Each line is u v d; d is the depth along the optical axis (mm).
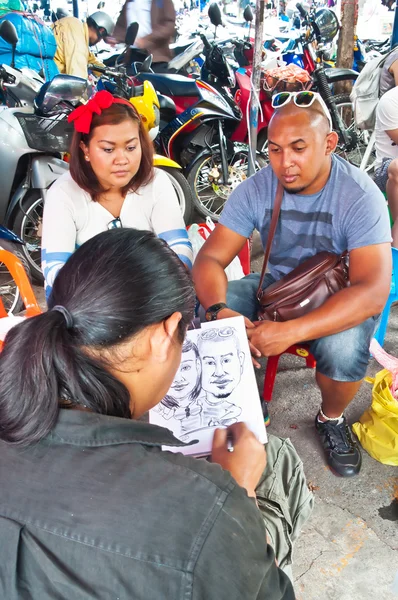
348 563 1637
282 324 1708
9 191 3035
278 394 2383
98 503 634
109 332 692
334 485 1915
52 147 2973
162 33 4793
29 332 680
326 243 1890
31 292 1982
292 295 1799
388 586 1566
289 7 9195
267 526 1044
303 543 1704
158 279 725
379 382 2053
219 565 611
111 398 708
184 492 644
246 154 4062
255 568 650
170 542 606
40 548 625
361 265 1760
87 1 8062
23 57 4598
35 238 3348
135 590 597
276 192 1872
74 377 674
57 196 1973
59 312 705
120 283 702
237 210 1962
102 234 772
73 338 693
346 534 1732
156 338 740
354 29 5168
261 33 2615
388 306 2256
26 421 658
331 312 1701
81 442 681
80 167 1919
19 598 636
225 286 1922
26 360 663
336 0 7805
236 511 650
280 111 1686
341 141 4305
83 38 4934
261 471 1003
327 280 1788
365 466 1987
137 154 1884
